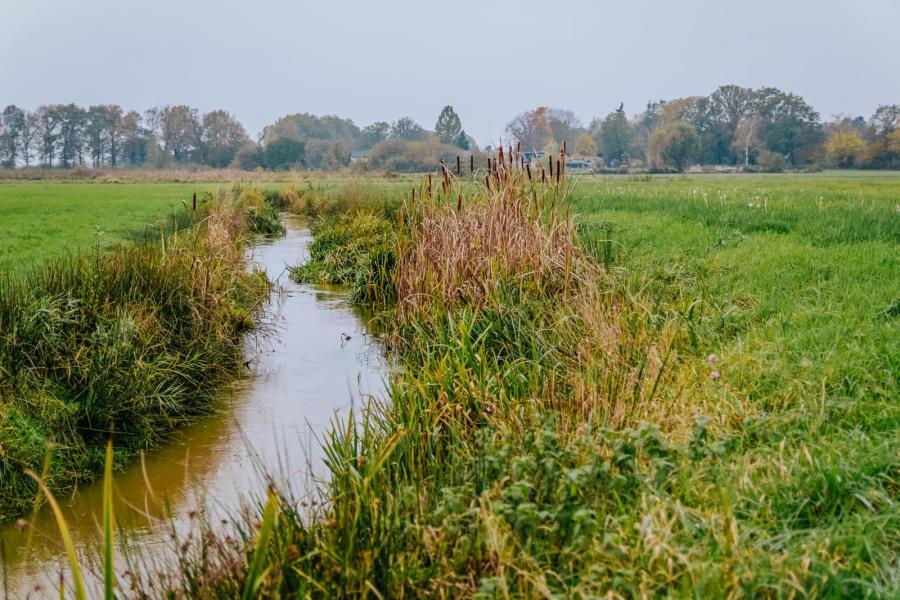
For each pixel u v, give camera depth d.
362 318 12.24
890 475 4.50
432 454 5.32
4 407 6.25
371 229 17.62
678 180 50.84
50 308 7.64
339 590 3.59
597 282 8.59
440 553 3.82
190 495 5.99
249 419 7.68
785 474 4.39
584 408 5.39
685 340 7.10
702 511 4.09
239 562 4.04
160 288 9.24
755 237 13.04
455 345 7.49
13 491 5.88
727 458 4.69
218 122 119.25
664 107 106.81
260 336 10.91
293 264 18.16
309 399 8.25
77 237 19.02
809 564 3.55
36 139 121.38
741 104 101.88
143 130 126.31
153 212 29.17
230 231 18.61
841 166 94.94
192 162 119.38
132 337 7.78
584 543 3.73
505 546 3.79
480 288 9.00
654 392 5.57
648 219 17.45
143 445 7.02
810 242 12.27
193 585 3.92
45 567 5.01
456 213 10.39
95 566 4.97
